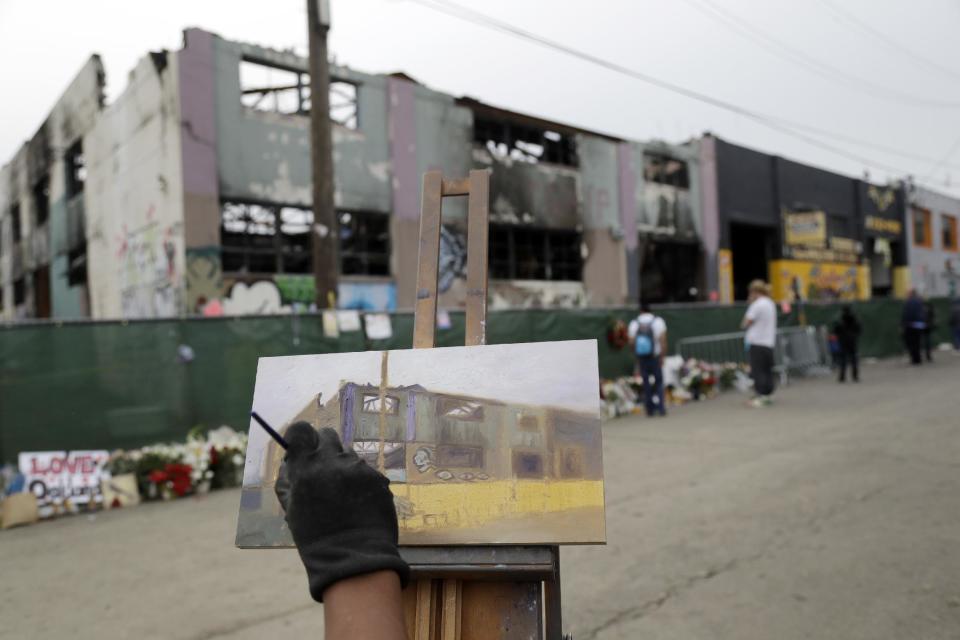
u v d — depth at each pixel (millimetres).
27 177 23453
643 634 3129
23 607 3773
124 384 6668
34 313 23875
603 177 22016
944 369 15828
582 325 11320
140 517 5754
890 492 5188
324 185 9453
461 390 1484
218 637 3287
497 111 19250
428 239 1876
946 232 39500
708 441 7879
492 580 1365
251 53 14867
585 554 4219
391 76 18016
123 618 3564
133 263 15812
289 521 896
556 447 1396
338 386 1541
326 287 9406
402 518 1401
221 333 7324
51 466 6055
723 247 25094
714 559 4008
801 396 11914
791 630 3086
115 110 16391
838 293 30219
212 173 14188
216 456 6691
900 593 3379
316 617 3484
